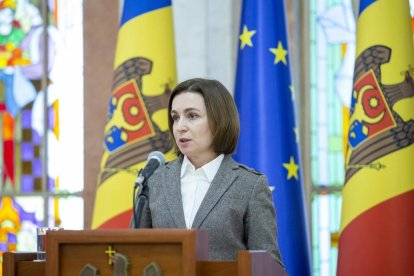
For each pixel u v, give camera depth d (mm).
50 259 5633
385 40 9992
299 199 10344
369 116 9938
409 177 9766
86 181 13320
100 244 5605
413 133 9789
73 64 13570
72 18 13648
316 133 12820
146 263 5492
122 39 10852
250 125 10461
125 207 10484
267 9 10680
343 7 12992
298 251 10180
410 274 9680
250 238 6484
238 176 6641
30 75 13703
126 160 10547
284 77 10578
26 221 13430
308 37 12930
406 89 9875
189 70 12828
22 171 13570
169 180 6730
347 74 12906
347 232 9977
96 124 13367
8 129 13656
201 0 12891
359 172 9938
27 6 13844
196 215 6457
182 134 6641
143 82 10656
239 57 10742
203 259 5523
